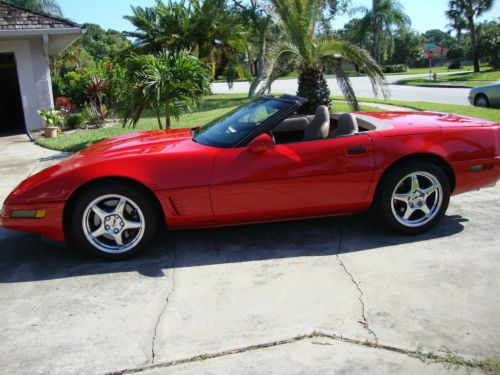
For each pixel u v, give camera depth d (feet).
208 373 8.04
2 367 8.48
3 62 46.83
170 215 12.57
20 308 10.55
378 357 8.29
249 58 90.02
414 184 13.44
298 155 12.73
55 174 12.53
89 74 59.00
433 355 8.27
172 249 13.51
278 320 9.60
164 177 12.32
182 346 8.86
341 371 7.96
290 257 12.62
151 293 11.00
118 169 12.23
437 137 13.44
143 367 8.30
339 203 13.25
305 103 13.28
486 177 13.93
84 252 13.55
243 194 12.63
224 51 86.74
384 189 13.28
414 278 11.18
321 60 35.22
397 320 9.44
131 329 9.53
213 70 84.69
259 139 12.60
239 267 12.16
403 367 8.01
